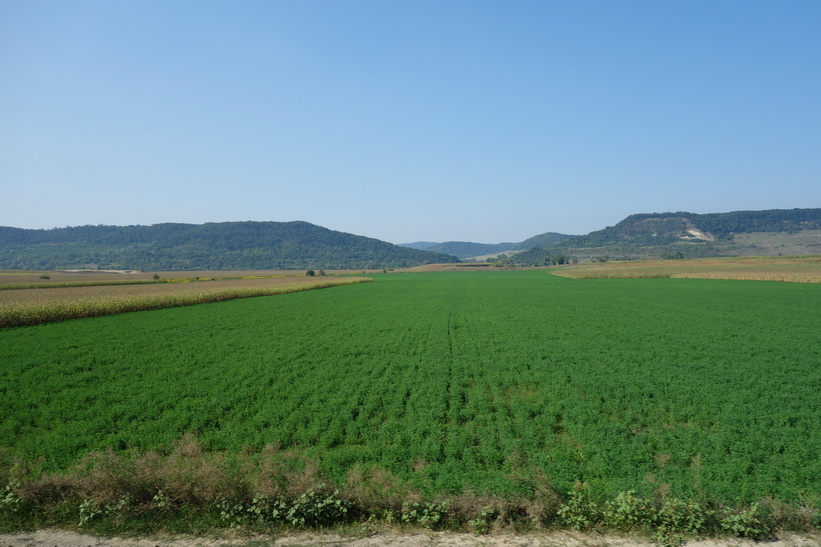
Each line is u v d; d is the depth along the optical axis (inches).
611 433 501.4
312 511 336.2
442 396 641.0
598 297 2188.7
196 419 566.6
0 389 701.9
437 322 1412.4
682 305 1721.2
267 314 1672.0
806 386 650.2
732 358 826.8
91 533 327.3
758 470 408.2
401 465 437.1
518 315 1539.1
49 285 3548.2
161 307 1937.7
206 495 346.0
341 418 563.5
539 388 679.1
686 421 538.6
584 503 342.6
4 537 323.0
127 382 739.4
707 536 316.2
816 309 1525.6
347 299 2402.8
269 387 708.7
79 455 471.5
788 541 309.0
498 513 336.8
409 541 316.5
